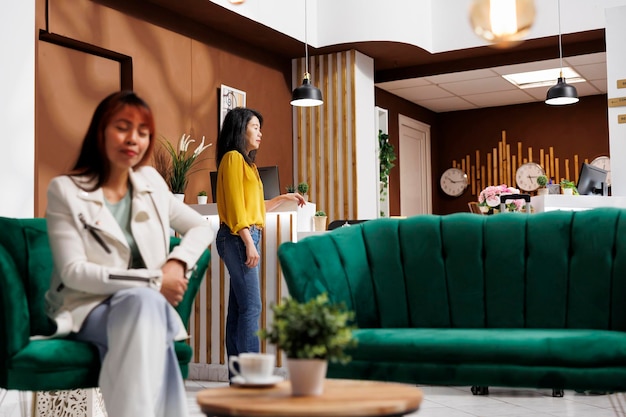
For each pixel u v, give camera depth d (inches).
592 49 321.1
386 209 357.1
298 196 184.5
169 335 95.5
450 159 449.4
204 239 108.3
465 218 133.1
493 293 128.0
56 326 96.9
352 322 128.7
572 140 415.8
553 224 127.6
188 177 276.7
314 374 69.8
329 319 71.0
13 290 94.5
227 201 155.5
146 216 104.2
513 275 127.4
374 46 321.7
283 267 122.6
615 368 102.3
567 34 308.3
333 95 330.3
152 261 103.0
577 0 305.6
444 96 409.1
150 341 91.6
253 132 161.3
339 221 236.5
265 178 204.1
